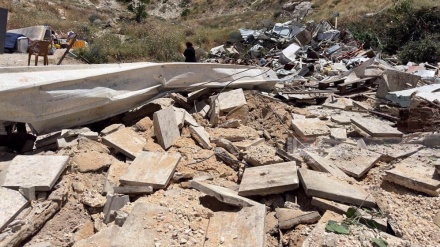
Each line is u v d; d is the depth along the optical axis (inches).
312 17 1075.9
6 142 255.1
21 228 165.9
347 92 414.9
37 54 486.6
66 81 255.4
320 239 152.5
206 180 213.8
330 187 187.5
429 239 162.9
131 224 159.8
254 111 330.6
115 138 249.0
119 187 197.8
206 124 299.0
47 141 247.9
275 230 172.7
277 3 1539.1
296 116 323.3
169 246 149.5
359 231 157.5
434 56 647.1
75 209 190.4
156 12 1844.2
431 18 771.4
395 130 289.3
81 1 1640.0
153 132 267.9
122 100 285.7
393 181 210.8
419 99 310.8
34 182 187.2
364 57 605.0
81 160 219.1
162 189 200.2
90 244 154.5
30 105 243.1
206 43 935.0
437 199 193.8
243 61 665.6
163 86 314.3
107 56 749.9
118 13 1469.0
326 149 256.1
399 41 766.5
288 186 190.2
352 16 919.0
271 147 249.9
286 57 608.1
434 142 268.2
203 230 161.0
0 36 412.5
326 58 629.6
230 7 1716.3
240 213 167.9
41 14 1072.2
